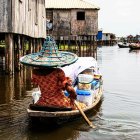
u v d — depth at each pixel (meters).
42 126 7.87
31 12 21.41
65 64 7.64
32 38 24.48
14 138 7.15
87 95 8.87
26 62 7.75
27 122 8.22
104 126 8.05
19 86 13.24
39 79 7.70
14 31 15.70
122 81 16.06
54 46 8.06
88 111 8.87
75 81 9.76
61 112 7.45
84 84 9.03
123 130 7.80
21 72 17.84
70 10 34.44
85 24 34.47
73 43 43.19
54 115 7.38
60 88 7.66
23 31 18.30
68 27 34.66
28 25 20.16
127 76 18.33
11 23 15.50
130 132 7.67
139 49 64.19
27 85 13.48
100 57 37.75
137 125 8.20
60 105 7.66
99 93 10.84
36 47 26.00
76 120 8.29
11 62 15.71
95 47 36.31
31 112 7.39
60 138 7.19
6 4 15.48
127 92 12.73
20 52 18.61
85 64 10.70
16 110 9.34
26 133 7.45
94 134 7.46
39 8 25.23
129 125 8.19
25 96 11.27
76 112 7.76
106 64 27.12
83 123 8.11
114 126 8.08
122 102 10.81
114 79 16.88
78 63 10.51
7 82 14.16
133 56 40.31
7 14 15.48
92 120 8.52
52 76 7.58
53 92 7.66
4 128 7.76
